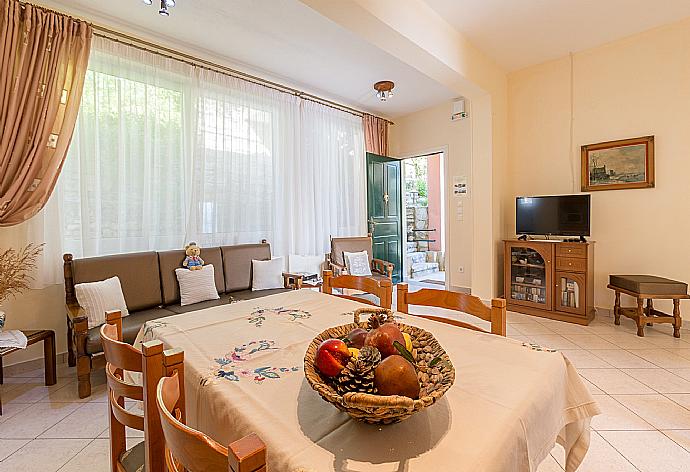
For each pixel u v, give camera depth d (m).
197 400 0.91
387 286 1.63
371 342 0.80
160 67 3.13
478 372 0.92
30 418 1.97
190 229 3.30
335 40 3.27
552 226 3.71
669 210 3.25
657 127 3.30
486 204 4.10
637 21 3.14
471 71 3.53
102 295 2.43
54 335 2.36
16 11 2.35
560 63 3.87
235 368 0.99
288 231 4.10
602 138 3.62
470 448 0.63
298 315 1.51
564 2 2.83
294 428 0.70
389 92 4.33
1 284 2.26
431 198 8.20
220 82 3.51
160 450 0.86
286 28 3.06
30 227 2.48
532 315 3.79
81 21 2.61
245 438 0.50
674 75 3.20
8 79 2.32
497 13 2.97
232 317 1.49
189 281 2.97
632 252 3.46
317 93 4.56
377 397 0.61
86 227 2.71
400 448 0.64
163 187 3.15
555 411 0.89
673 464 1.54
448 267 5.10
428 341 0.91
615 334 3.17
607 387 2.21
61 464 1.60
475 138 4.15
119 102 2.87
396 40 2.66
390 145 5.75
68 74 2.56
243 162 3.69
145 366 0.86
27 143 2.40
